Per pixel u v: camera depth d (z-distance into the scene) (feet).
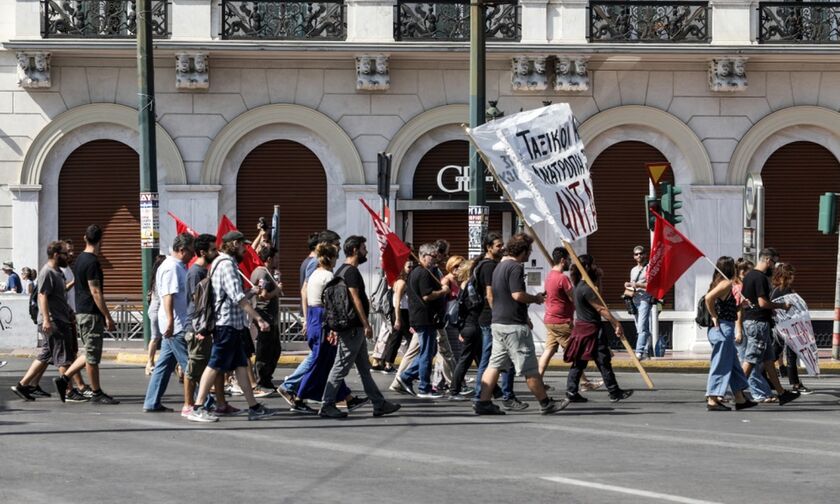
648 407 62.39
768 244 102.94
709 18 101.14
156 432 50.75
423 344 66.44
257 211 101.81
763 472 40.60
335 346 57.62
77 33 99.40
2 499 35.58
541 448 46.24
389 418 56.54
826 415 59.41
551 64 101.19
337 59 100.94
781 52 100.22
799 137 102.73
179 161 100.83
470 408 61.31
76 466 41.37
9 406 61.26
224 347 54.60
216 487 37.32
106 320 62.64
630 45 99.71
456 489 37.06
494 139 62.54
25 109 100.53
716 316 61.00
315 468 41.01
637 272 92.38
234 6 100.12
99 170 101.14
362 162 101.71
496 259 64.08
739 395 62.03
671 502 35.12
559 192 63.10
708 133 102.37
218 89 101.04
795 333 69.97
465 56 100.37
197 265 57.21
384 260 72.08
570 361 64.44
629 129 102.63
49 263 62.80
